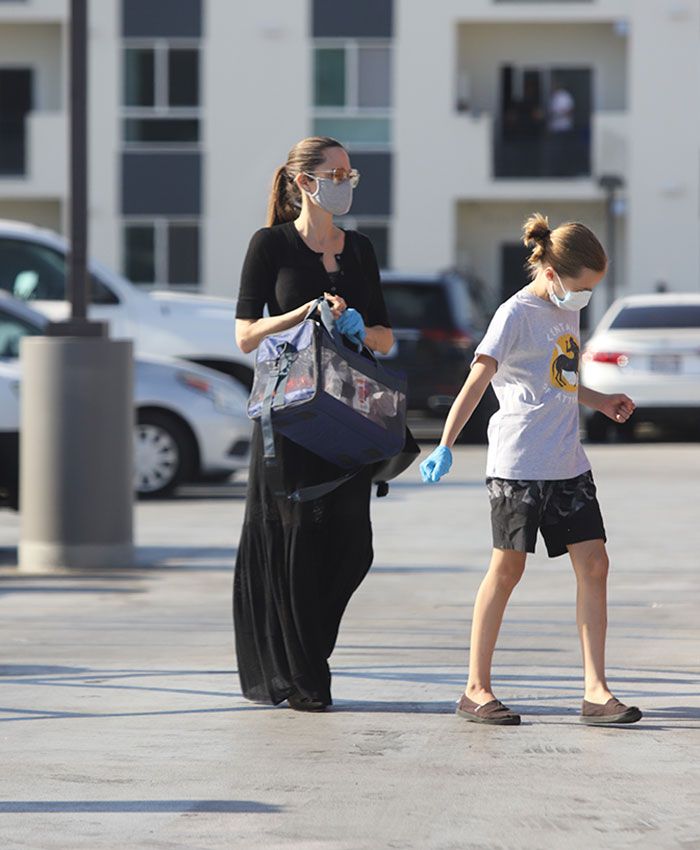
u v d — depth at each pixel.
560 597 32.97
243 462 53.38
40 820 17.45
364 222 126.62
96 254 127.19
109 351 37.50
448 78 125.62
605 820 17.41
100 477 37.50
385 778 19.11
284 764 19.77
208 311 62.88
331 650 23.09
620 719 21.66
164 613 31.38
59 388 37.31
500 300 114.69
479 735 21.23
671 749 20.45
